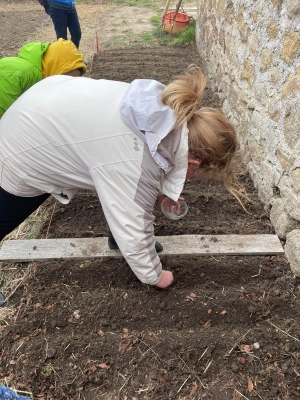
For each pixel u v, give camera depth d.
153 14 8.40
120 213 1.49
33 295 2.17
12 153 1.62
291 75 2.21
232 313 2.04
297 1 2.07
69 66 2.31
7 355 1.89
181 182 1.50
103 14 8.65
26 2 10.34
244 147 3.15
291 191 2.27
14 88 2.20
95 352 1.88
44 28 7.89
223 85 4.05
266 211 2.68
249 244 2.40
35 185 1.70
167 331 1.98
